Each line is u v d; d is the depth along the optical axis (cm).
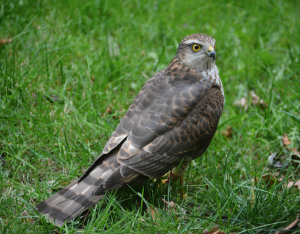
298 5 1590
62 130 916
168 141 719
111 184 675
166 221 679
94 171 698
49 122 909
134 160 696
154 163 709
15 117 924
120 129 738
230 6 1565
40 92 979
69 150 849
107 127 927
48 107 946
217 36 1359
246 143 939
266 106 1077
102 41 1247
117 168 693
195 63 818
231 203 733
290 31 1438
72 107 948
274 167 874
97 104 1017
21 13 1227
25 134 873
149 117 727
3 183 756
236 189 786
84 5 1394
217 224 700
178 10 1495
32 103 973
